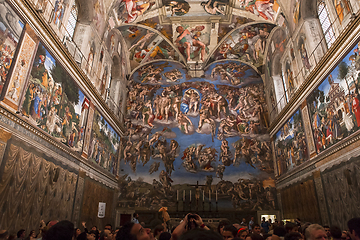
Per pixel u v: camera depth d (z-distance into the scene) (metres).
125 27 20.39
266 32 20.75
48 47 10.88
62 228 2.68
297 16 15.41
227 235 4.01
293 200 16.30
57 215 11.26
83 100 14.30
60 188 11.59
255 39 21.84
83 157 14.16
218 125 22.28
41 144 10.26
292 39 16.58
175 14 20.69
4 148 8.21
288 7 16.44
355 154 9.95
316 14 14.14
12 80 8.70
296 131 15.92
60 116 11.82
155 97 23.34
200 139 21.89
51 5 11.43
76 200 13.12
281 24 18.33
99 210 15.84
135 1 18.39
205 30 21.77
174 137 22.02
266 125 21.95
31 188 9.52
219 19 20.70
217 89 23.52
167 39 22.44
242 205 19.70
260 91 23.05
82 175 13.94
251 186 20.19
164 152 21.47
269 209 19.38
